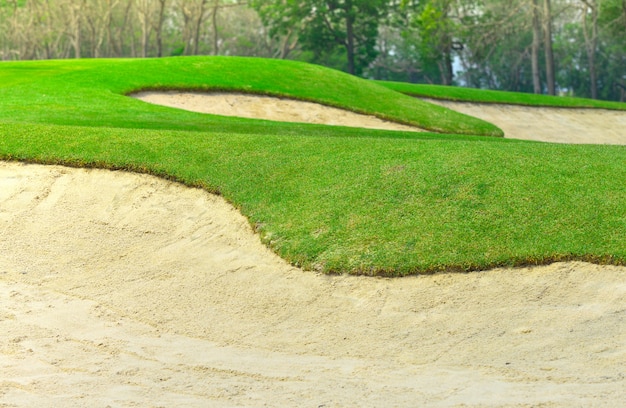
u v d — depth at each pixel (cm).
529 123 3681
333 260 1012
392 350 803
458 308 893
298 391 691
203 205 1251
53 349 809
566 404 630
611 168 1230
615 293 884
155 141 1476
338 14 8881
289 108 2897
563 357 752
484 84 10181
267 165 1338
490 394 664
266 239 1103
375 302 927
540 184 1156
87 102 2350
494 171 1210
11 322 891
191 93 2852
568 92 9544
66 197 1305
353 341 834
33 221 1235
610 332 802
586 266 941
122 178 1348
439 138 2098
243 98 2903
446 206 1111
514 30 7788
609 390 659
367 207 1132
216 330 883
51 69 3158
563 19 9319
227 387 704
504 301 895
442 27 7781
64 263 1105
